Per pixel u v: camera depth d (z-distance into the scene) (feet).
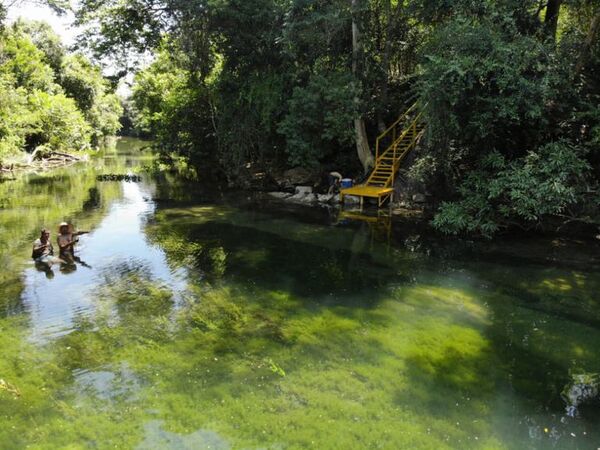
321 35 45.93
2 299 22.36
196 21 52.08
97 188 59.47
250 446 12.14
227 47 53.47
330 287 24.26
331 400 14.16
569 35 36.09
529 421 13.46
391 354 17.11
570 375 16.01
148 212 43.88
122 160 102.42
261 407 13.79
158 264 27.99
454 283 24.94
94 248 31.40
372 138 54.13
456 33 33.86
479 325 19.79
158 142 70.13
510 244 32.63
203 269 27.09
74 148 112.68
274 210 45.11
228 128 57.11
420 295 23.16
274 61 53.01
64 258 29.04
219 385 14.96
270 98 50.85
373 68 49.75
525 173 31.32
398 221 39.96
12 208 45.55
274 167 59.21
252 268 27.32
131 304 21.77
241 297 22.71
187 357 16.76
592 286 24.43
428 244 32.83
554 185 29.71
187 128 64.54
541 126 33.50
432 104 34.60
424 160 41.22
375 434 12.67
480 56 32.63
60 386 14.92
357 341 18.11
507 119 32.65
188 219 40.91
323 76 48.39
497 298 22.82
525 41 32.50
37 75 105.91
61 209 45.19
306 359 16.67
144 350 17.29
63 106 103.91
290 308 21.40
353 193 44.88
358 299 22.61
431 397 14.47
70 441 12.35
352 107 45.80
